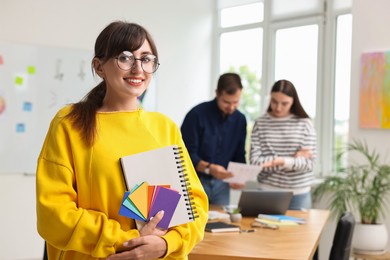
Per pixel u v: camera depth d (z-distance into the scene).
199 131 3.43
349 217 2.38
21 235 4.25
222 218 2.77
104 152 1.29
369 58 3.85
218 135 3.45
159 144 1.38
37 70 4.29
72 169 1.28
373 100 3.83
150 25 4.92
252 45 5.28
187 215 1.34
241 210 2.90
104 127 1.34
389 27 3.78
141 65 1.33
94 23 4.57
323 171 4.63
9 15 4.14
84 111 1.33
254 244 2.14
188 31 5.26
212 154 3.46
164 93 5.04
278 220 2.73
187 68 5.26
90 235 1.22
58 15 4.38
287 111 3.39
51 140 1.31
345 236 2.26
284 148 3.38
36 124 4.31
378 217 3.77
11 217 4.20
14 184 4.22
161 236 1.29
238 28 5.38
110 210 1.29
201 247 2.07
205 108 3.46
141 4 4.85
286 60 4.98
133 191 1.27
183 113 5.24
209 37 5.48
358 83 3.93
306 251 2.01
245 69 5.35
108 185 1.28
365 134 3.91
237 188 3.27
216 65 5.53
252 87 5.27
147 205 1.29
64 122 1.31
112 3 4.66
